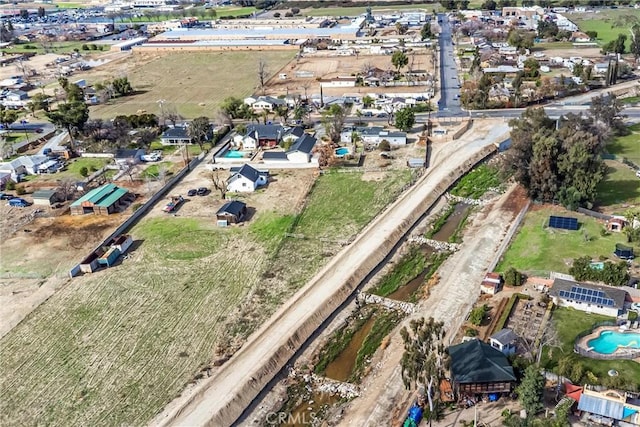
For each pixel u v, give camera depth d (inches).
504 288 2295.8
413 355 1658.5
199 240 2851.9
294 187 3417.8
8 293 2455.7
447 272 2480.3
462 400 1722.4
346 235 2829.7
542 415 1626.5
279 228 2938.0
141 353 2054.6
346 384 1904.5
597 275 2217.0
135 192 3432.6
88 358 2038.6
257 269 2571.4
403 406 1739.7
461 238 2785.4
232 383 1865.2
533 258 2480.3
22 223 3105.3
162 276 2549.2
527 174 2960.1
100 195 3250.5
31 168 3796.8
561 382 1713.8
